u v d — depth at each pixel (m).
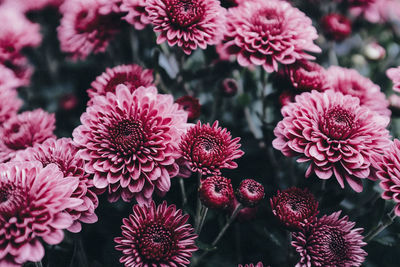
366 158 0.30
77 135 0.30
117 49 0.46
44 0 0.50
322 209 0.34
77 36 0.41
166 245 0.29
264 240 0.37
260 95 0.42
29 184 0.27
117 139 0.30
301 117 0.31
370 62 0.46
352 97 0.33
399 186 0.29
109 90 0.34
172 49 0.43
